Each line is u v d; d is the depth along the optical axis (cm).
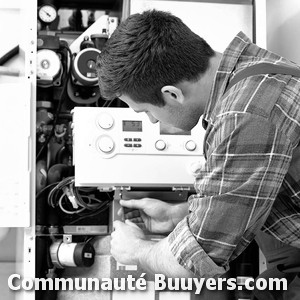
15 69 228
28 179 194
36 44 203
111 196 217
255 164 130
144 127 194
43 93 220
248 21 212
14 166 194
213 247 137
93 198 216
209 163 136
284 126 130
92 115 191
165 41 140
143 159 192
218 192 134
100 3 248
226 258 138
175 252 141
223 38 211
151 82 142
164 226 192
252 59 142
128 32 144
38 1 231
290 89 134
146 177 192
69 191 210
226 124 132
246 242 140
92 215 220
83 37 229
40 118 219
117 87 145
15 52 232
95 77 214
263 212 135
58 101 223
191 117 150
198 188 140
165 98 146
